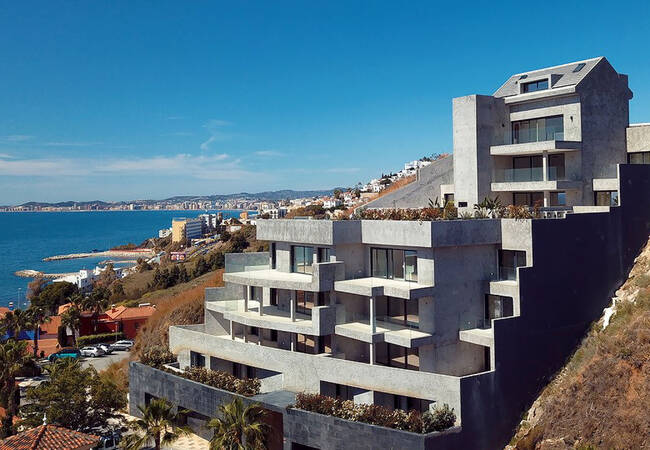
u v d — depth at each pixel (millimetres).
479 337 29297
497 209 33062
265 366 33812
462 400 26266
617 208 33906
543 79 41438
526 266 30094
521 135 42125
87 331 78812
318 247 34812
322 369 30891
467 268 31500
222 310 38312
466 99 41688
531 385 29328
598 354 28016
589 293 32219
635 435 24094
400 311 32469
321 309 31766
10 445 25719
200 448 32844
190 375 35844
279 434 30812
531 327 29500
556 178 39125
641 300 29984
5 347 43281
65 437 26688
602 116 40031
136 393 39781
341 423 26969
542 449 26359
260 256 40188
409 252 31781
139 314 80312
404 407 29766
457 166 42688
